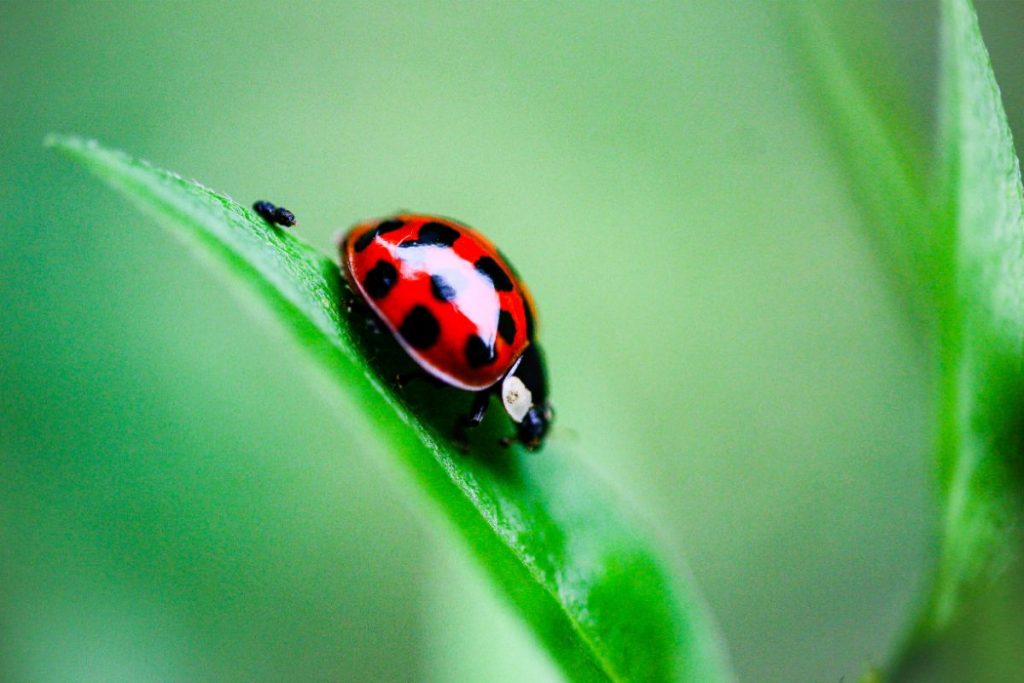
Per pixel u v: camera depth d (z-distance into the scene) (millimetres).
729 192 112
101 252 89
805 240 109
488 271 66
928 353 60
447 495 57
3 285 87
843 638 89
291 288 58
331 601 85
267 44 116
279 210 62
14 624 80
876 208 62
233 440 86
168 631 81
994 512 57
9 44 103
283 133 111
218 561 84
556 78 119
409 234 65
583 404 75
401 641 85
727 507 99
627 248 109
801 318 106
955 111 55
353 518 87
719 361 105
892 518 97
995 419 56
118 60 106
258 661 82
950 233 56
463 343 65
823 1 63
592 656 59
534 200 111
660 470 100
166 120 106
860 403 103
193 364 87
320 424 87
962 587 57
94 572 81
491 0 122
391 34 121
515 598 58
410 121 115
